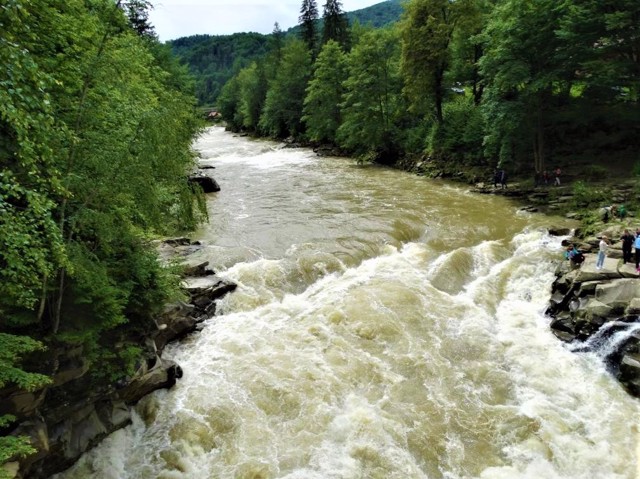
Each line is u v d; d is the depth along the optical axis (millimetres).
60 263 8016
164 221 16594
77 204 10359
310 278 18906
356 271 19547
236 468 10156
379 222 25250
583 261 17344
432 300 16859
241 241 22719
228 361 13664
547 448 10727
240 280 18188
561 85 30656
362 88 49281
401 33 42500
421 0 41000
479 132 37094
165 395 12250
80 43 10641
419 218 26031
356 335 14766
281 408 11789
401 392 12430
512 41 28609
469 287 18281
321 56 61219
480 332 15141
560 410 11906
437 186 35031
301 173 43219
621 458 10406
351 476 9875
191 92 47781
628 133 31516
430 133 43781
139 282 12328
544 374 13219
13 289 7973
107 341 11266
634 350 12828
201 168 45344
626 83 27500
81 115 10062
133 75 15117
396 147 48000
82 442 9984
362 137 49812
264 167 47625
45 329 9672
